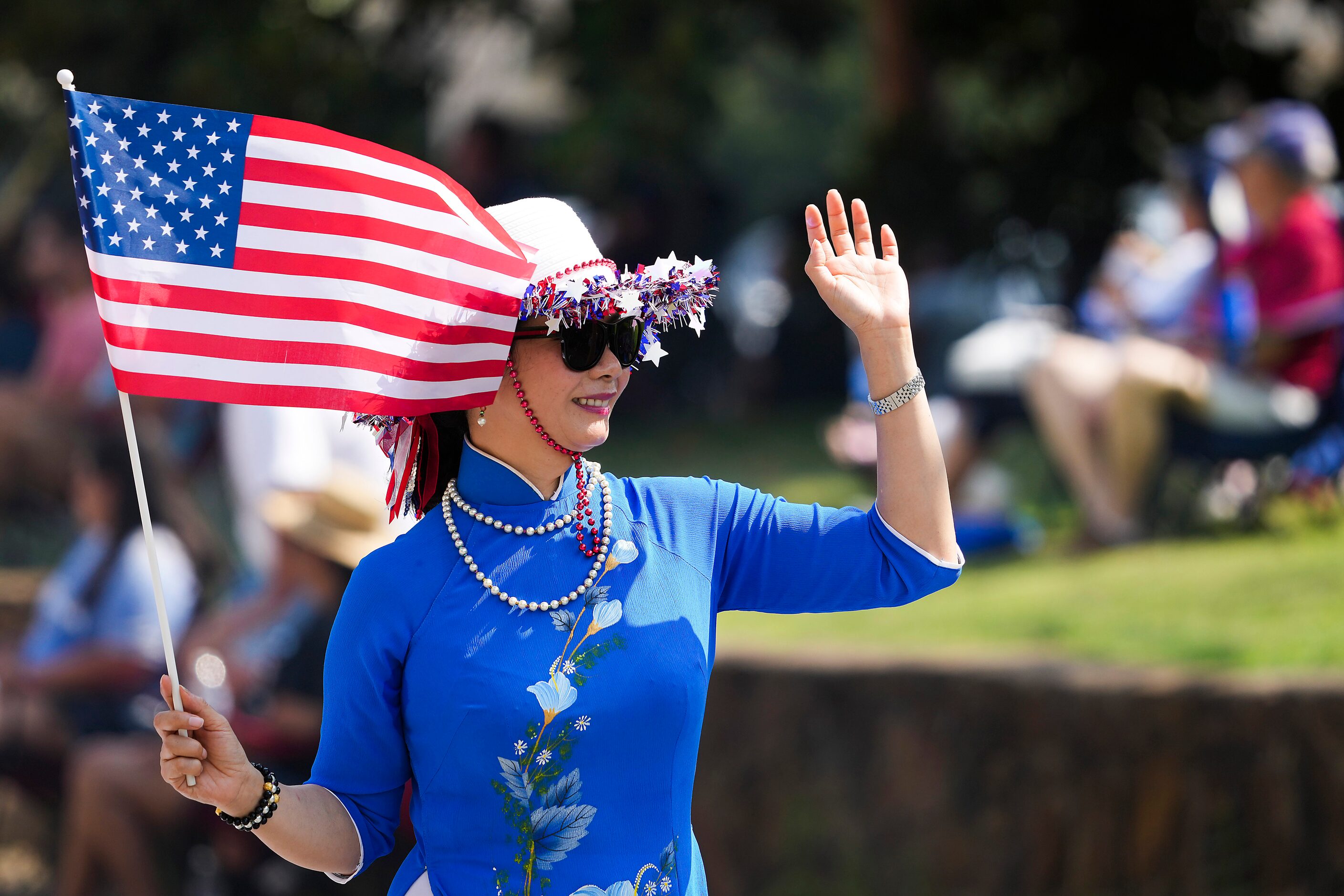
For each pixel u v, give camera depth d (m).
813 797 20.66
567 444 8.64
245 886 22.00
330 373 8.51
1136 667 18.48
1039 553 25.19
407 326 8.54
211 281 8.40
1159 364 23.81
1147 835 18.02
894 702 20.03
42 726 23.95
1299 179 23.20
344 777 8.51
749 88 67.75
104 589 23.91
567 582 8.51
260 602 21.34
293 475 20.55
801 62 43.78
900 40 36.88
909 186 33.66
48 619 24.58
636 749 8.38
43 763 23.86
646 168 39.69
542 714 8.23
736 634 22.91
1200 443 23.94
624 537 8.69
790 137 71.88
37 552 31.91
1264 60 31.95
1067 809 18.59
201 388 8.35
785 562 8.88
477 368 8.46
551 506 8.68
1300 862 17.12
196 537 25.19
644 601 8.54
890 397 8.62
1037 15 32.91
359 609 8.50
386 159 8.64
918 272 33.69
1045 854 18.75
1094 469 24.52
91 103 8.26
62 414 31.27
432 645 8.34
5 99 40.06
